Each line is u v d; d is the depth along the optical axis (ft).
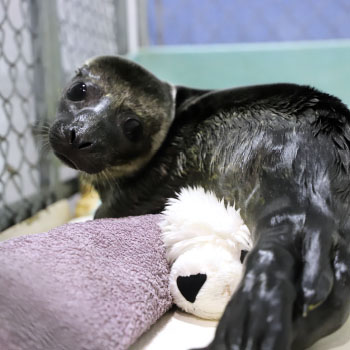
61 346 1.16
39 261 1.25
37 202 2.64
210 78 4.18
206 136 1.74
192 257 1.40
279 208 1.28
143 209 1.96
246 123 1.60
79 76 2.08
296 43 4.14
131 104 1.98
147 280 1.37
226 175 1.54
